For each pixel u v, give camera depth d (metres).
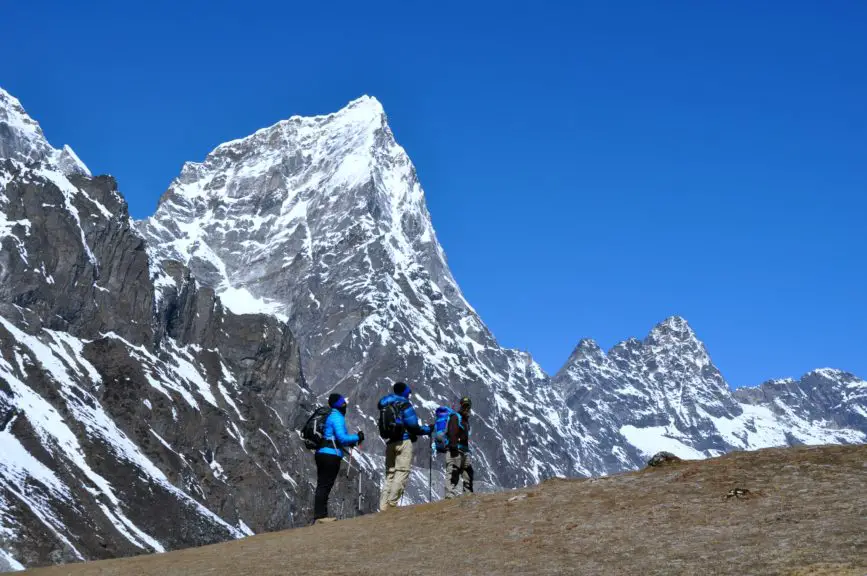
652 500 21.89
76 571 23.44
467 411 34.72
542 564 17.33
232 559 21.75
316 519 28.19
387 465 30.94
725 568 15.40
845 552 15.32
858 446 23.97
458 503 25.56
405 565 18.55
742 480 22.27
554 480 26.86
